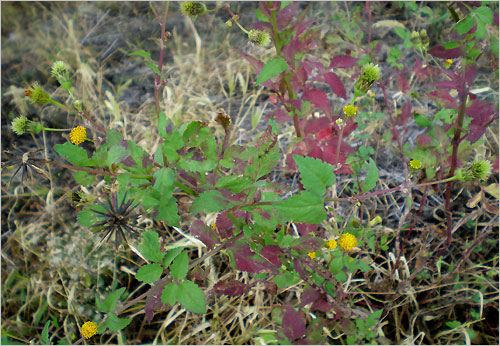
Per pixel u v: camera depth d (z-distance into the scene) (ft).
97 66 9.57
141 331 6.68
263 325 6.49
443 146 5.87
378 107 8.46
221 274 6.95
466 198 7.29
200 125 3.85
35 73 9.41
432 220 7.27
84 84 9.02
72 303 6.85
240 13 10.05
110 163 3.87
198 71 9.37
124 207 4.15
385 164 7.86
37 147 8.31
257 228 4.79
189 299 3.93
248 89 9.37
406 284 6.15
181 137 3.87
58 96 9.07
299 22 5.10
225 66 9.55
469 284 6.75
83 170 3.93
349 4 9.80
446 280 6.57
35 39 9.89
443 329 6.52
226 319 6.54
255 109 8.84
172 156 3.89
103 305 4.48
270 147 4.41
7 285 7.18
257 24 5.06
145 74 9.46
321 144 6.25
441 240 6.57
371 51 6.82
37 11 10.36
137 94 9.27
